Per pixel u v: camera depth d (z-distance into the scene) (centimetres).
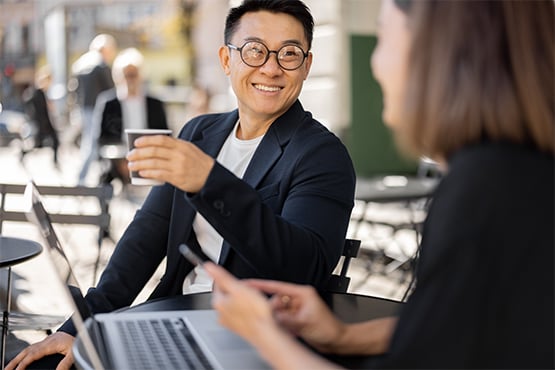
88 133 892
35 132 1182
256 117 229
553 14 114
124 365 137
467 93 111
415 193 478
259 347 113
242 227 179
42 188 340
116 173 734
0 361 291
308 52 231
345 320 181
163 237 244
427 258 107
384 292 493
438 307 104
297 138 221
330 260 199
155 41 1630
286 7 223
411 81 116
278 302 150
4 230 664
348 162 219
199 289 223
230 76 232
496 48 112
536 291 104
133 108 741
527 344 104
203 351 145
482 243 103
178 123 1557
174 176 169
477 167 107
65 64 1530
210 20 1562
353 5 749
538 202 105
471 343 103
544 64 111
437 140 113
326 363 110
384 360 108
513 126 110
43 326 296
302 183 212
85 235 666
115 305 235
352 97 825
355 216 531
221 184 173
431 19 115
